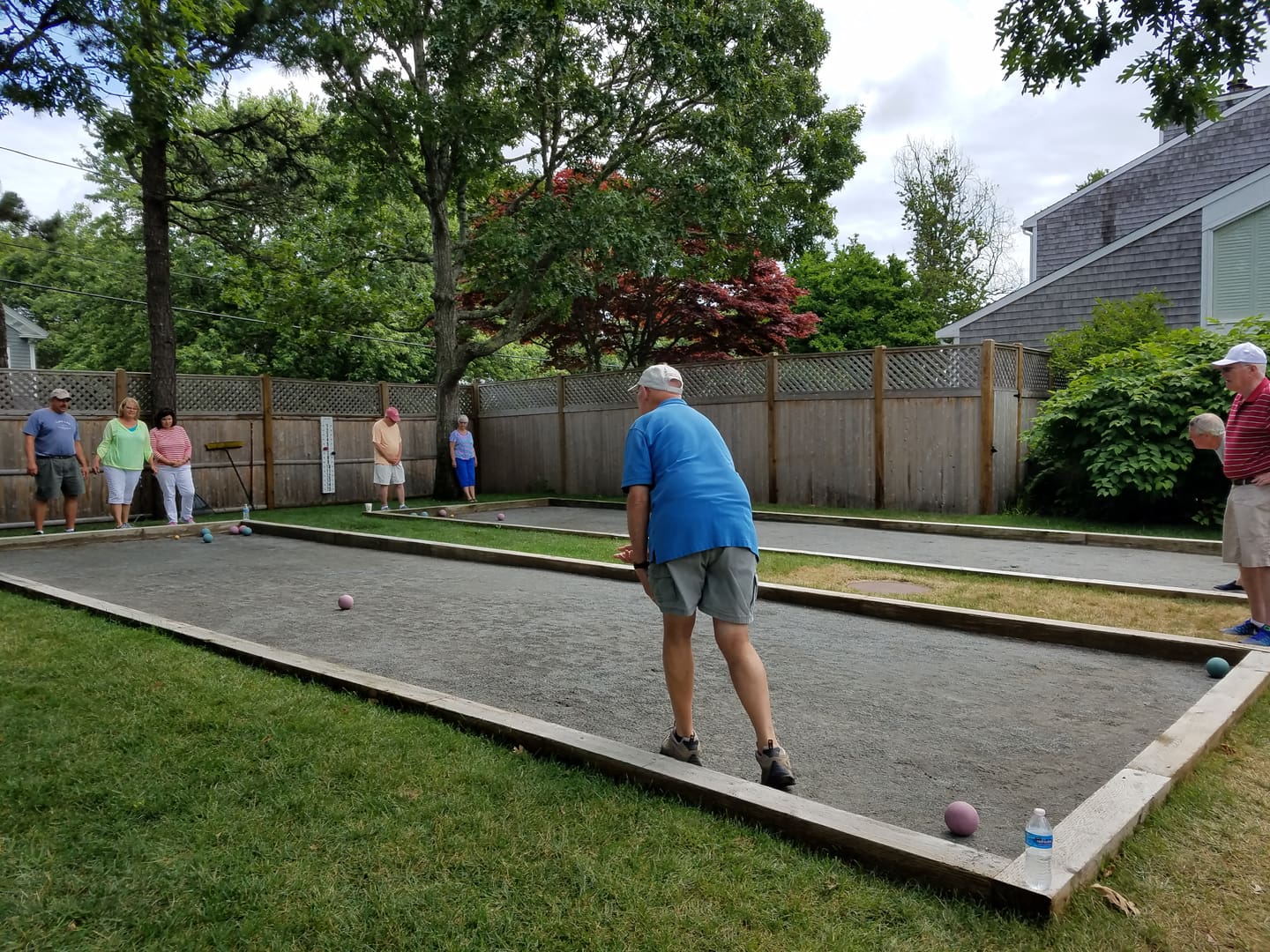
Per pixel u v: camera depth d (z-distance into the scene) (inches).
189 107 453.7
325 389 616.7
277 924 79.7
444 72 507.2
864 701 151.9
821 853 92.7
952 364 464.1
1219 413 374.6
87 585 274.7
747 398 549.3
